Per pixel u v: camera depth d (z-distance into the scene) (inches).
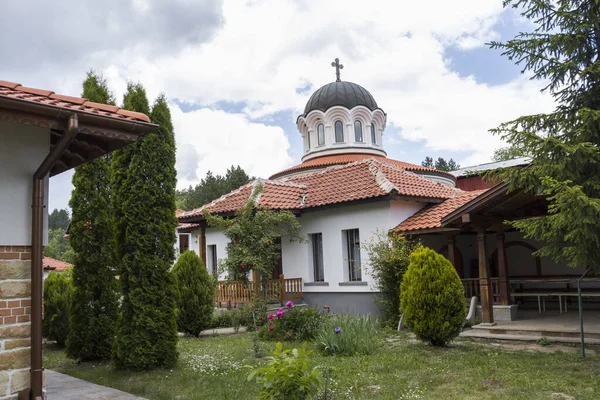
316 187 798.5
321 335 480.4
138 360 392.5
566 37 372.2
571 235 340.2
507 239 761.0
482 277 560.1
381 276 618.2
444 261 477.7
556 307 675.4
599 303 673.0
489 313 553.9
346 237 716.7
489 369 374.0
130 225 408.2
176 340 413.7
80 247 470.3
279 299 706.2
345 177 779.4
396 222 664.4
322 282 726.5
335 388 327.9
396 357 424.5
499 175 398.6
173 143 440.8
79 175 478.9
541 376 349.4
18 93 236.2
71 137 235.0
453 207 660.1
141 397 323.6
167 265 417.1
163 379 367.6
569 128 384.2
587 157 353.1
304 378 222.4
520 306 705.6
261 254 525.0
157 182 423.2
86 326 463.5
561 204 335.6
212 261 879.7
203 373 383.6
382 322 620.1
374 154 1111.0
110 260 477.4
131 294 400.5
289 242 778.8
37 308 247.0
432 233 636.7
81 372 414.9
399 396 312.5
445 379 351.3
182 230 1023.0
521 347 465.1
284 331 541.3
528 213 561.0
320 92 1144.8
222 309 750.5
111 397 324.8
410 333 567.5
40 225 252.2
